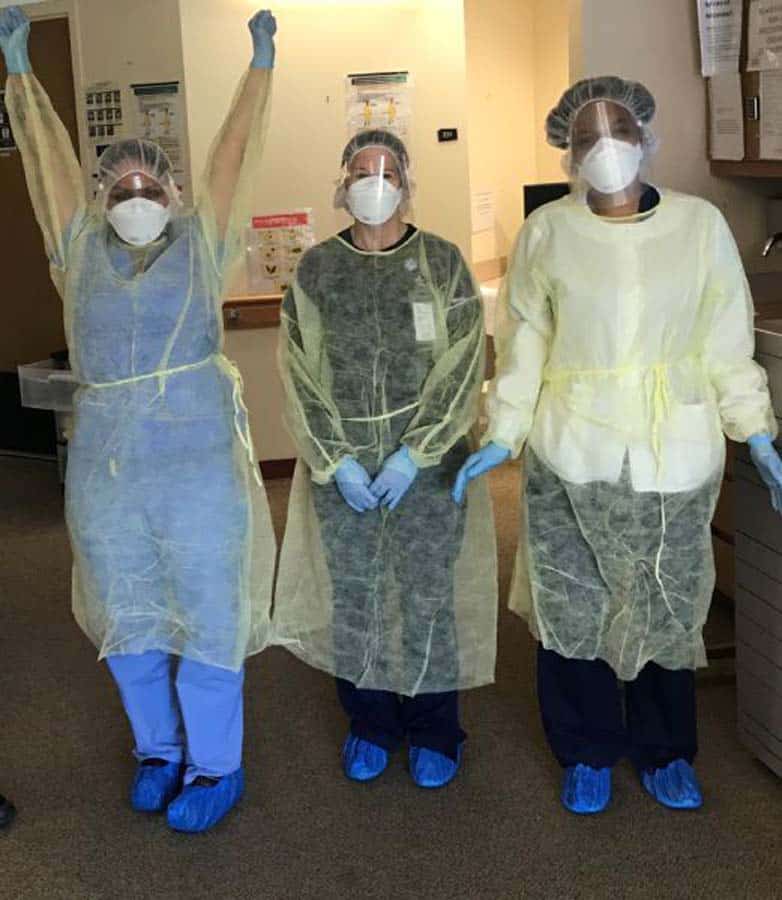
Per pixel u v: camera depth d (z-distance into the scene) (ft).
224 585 7.87
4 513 16.69
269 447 17.44
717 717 9.49
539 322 7.64
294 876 7.67
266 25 7.74
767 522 8.08
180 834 8.24
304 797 8.64
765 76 9.96
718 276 7.38
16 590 13.46
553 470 7.59
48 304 19.40
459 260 8.03
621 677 7.78
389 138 7.87
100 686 10.80
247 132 7.80
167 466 7.65
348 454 8.03
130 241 7.64
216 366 7.91
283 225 16.79
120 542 7.77
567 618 7.82
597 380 7.41
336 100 16.61
